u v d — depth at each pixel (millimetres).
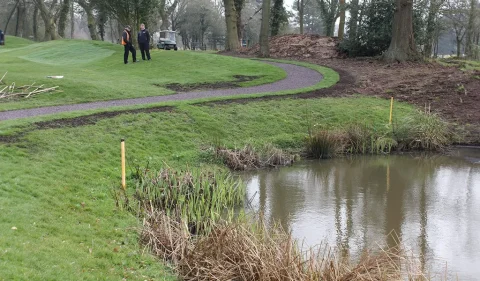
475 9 40750
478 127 17031
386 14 28266
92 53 31547
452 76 21469
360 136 15477
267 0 30766
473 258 7832
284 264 6098
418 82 21141
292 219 9523
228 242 6742
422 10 29344
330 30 45469
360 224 9297
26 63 26672
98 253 6559
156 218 7977
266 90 19484
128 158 11844
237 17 39188
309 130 15234
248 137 15008
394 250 7984
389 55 25781
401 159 14836
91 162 10922
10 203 7555
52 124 12570
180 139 13781
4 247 5887
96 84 18312
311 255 6531
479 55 40781
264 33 31031
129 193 9688
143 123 13922
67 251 6336
